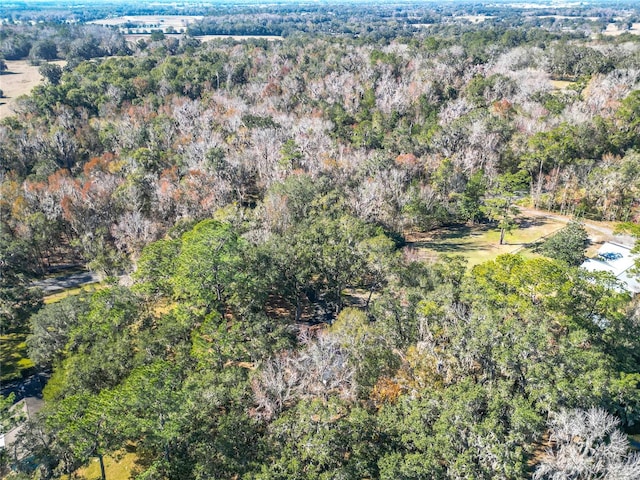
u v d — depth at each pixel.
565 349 39.69
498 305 46.09
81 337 50.53
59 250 90.56
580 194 86.56
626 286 58.12
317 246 61.66
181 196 84.00
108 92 137.62
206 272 52.34
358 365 44.53
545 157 90.50
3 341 63.69
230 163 92.19
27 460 39.66
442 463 35.88
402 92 128.88
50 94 135.12
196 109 122.75
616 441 33.75
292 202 79.69
